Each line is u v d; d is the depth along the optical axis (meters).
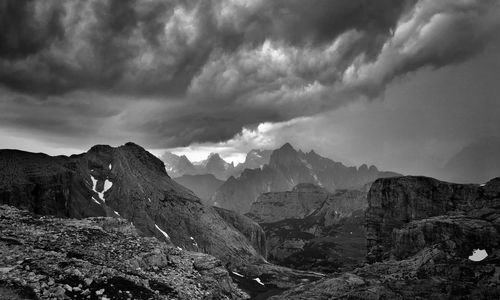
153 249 95.44
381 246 158.12
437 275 104.62
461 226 119.69
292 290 121.25
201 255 118.19
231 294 108.69
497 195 135.50
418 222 135.12
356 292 101.81
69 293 60.16
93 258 77.19
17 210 94.12
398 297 96.00
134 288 69.94
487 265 103.00
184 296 78.81
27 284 57.75
